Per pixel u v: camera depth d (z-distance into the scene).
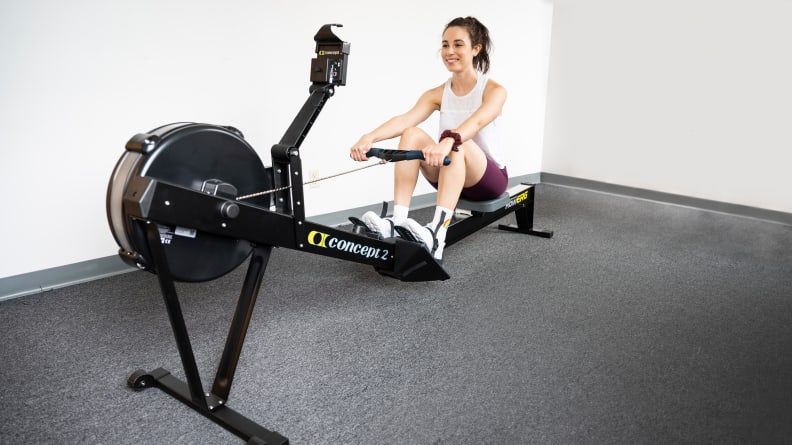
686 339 1.82
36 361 1.66
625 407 1.44
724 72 3.50
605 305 2.08
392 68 3.23
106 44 2.19
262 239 1.42
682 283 2.32
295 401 1.46
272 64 2.71
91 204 2.28
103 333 1.84
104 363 1.65
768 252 2.77
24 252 2.14
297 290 2.20
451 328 1.88
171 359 1.68
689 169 3.75
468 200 2.39
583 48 4.11
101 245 2.33
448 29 2.14
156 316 1.97
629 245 2.83
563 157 4.39
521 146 4.28
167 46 2.36
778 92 3.31
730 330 1.89
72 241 2.25
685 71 3.66
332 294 2.16
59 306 2.05
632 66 3.89
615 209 3.64
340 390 1.51
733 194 3.59
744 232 3.15
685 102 3.69
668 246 2.83
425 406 1.44
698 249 2.79
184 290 2.18
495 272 2.41
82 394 1.49
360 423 1.38
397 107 3.32
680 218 3.44
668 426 1.37
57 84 2.11
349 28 2.96
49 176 2.15
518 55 4.03
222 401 1.40
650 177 3.94
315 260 2.54
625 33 3.88
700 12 3.53
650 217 3.44
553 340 1.80
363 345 1.76
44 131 2.11
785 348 1.77
